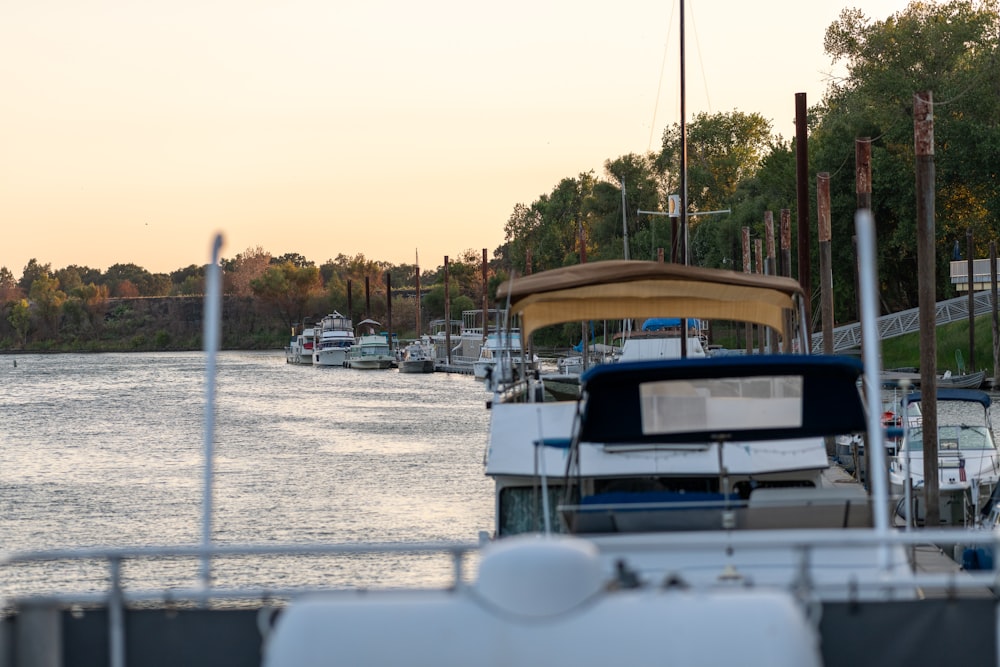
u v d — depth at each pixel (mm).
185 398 135625
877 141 137875
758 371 16250
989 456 42594
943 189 135375
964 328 124750
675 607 8812
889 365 124062
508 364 25906
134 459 77625
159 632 12039
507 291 20438
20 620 11461
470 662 8828
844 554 14039
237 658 12109
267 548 11312
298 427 96125
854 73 141500
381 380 167250
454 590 10297
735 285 21750
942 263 143750
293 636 9055
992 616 11586
